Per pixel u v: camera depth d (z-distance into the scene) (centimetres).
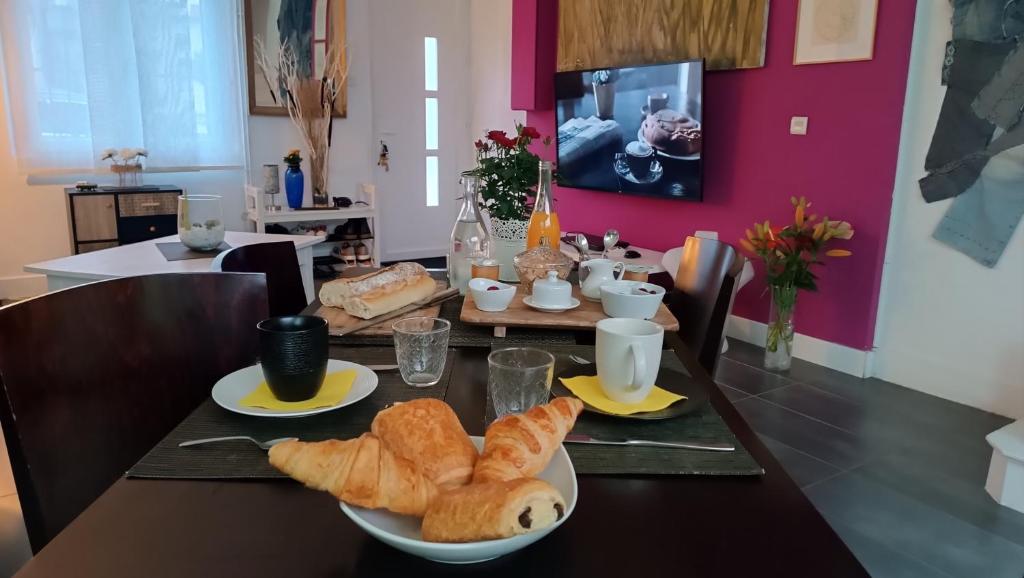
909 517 201
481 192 169
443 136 597
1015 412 275
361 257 518
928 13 287
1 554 106
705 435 86
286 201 524
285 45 495
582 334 133
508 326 132
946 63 282
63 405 96
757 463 80
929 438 256
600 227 464
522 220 169
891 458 239
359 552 62
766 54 346
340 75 521
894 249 312
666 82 376
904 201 305
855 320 323
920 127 296
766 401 289
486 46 567
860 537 190
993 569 177
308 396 91
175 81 454
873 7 297
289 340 88
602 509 69
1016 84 262
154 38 443
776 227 341
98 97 429
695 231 398
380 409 93
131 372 109
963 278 288
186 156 467
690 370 114
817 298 338
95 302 104
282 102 504
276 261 174
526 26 482
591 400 94
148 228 423
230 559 60
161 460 78
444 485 62
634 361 89
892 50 294
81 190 408
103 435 103
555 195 500
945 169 288
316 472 56
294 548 62
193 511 68
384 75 557
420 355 102
